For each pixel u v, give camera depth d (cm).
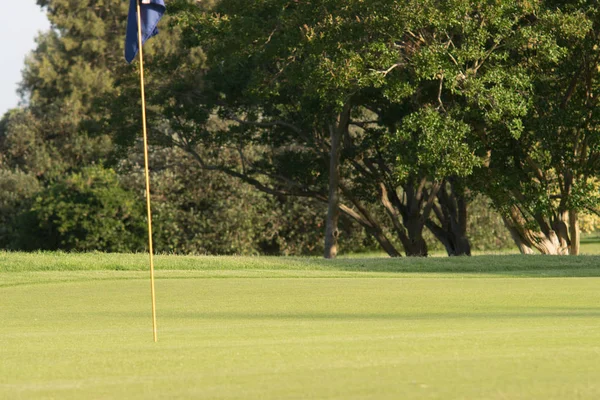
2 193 15812
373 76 8475
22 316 3888
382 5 8356
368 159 11912
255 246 15175
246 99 11250
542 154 9550
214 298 4659
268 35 9762
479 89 8456
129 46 3869
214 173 14900
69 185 14488
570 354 2095
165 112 11662
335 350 2272
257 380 1798
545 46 8562
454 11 8250
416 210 12112
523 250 10600
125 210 14412
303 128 11700
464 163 8688
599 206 9725
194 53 15962
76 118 16788
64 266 6906
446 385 1667
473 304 4116
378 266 7144
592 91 9469
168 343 2588
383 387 1662
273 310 3966
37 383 1862
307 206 15400
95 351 2420
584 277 6116
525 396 1527
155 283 5738
